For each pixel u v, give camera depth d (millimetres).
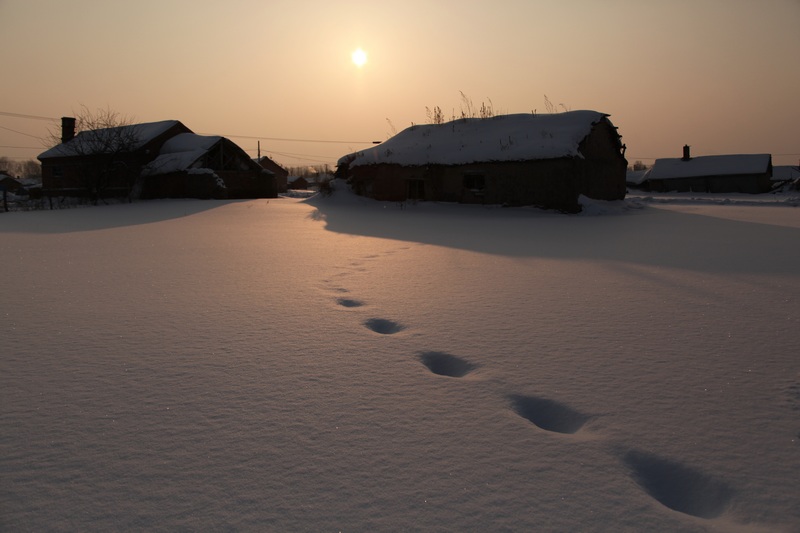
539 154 22594
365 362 3941
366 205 26797
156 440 2760
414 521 2119
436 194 25906
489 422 2980
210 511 2176
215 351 4180
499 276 7504
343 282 7066
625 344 4367
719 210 23484
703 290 6504
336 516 2146
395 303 5852
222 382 3545
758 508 2223
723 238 12523
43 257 9453
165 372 3729
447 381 3582
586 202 22188
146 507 2203
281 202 29188
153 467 2504
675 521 2129
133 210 24047
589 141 24078
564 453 2654
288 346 4316
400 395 3346
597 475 2455
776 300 5941
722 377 3643
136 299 6039
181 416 3039
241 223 17516
